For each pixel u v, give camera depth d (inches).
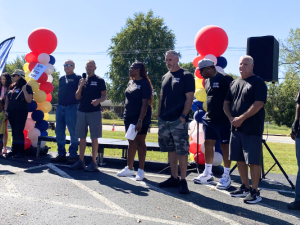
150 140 500.7
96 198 131.0
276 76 178.5
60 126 217.3
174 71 157.8
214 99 165.6
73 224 99.5
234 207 128.3
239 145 143.3
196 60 210.8
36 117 239.8
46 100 254.5
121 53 1451.8
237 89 146.3
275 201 141.3
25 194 131.3
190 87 150.6
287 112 871.1
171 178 160.2
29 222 99.3
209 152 172.7
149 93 170.6
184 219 110.1
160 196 139.9
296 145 134.2
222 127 163.6
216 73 168.1
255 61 177.3
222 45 198.4
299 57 1048.8
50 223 99.4
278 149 433.4
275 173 218.4
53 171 183.9
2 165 195.5
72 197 130.6
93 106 189.3
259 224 108.5
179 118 151.6
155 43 1441.9
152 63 1423.5
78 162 194.2
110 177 175.5
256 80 138.2
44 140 229.5
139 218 108.5
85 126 192.5
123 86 1438.2
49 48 235.3
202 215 115.6
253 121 137.0
